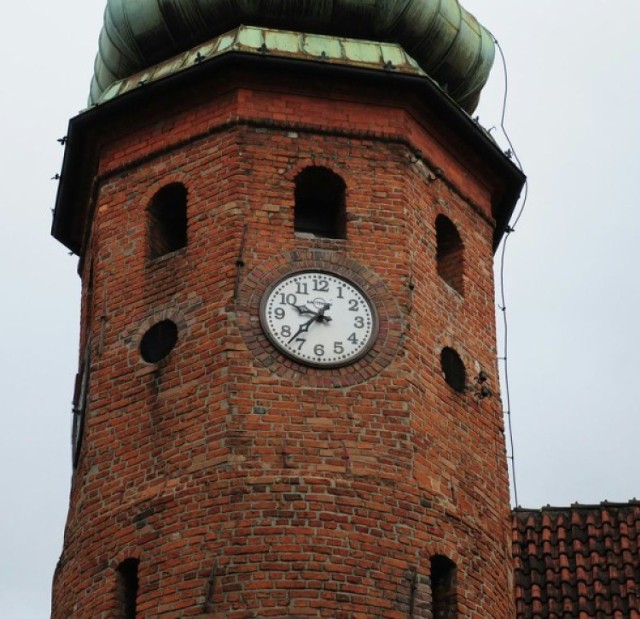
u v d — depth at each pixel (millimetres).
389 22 39062
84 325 39406
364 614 33312
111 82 40281
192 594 33469
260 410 34906
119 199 38500
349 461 34656
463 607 34594
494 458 36969
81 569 35219
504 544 36344
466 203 39375
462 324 37719
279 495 34125
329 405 35125
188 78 38219
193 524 34125
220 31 39344
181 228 38656
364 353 35781
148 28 39312
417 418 35531
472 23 40125
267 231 36719
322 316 35938
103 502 35438
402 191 37656
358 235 37031
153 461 35219
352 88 38312
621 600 36594
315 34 39031
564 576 36906
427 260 37562
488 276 39094
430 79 38469
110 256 38000
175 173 38031
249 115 37844
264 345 35531
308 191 38000
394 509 34469
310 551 33656
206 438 34812
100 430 36156
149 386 35969
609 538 37656
